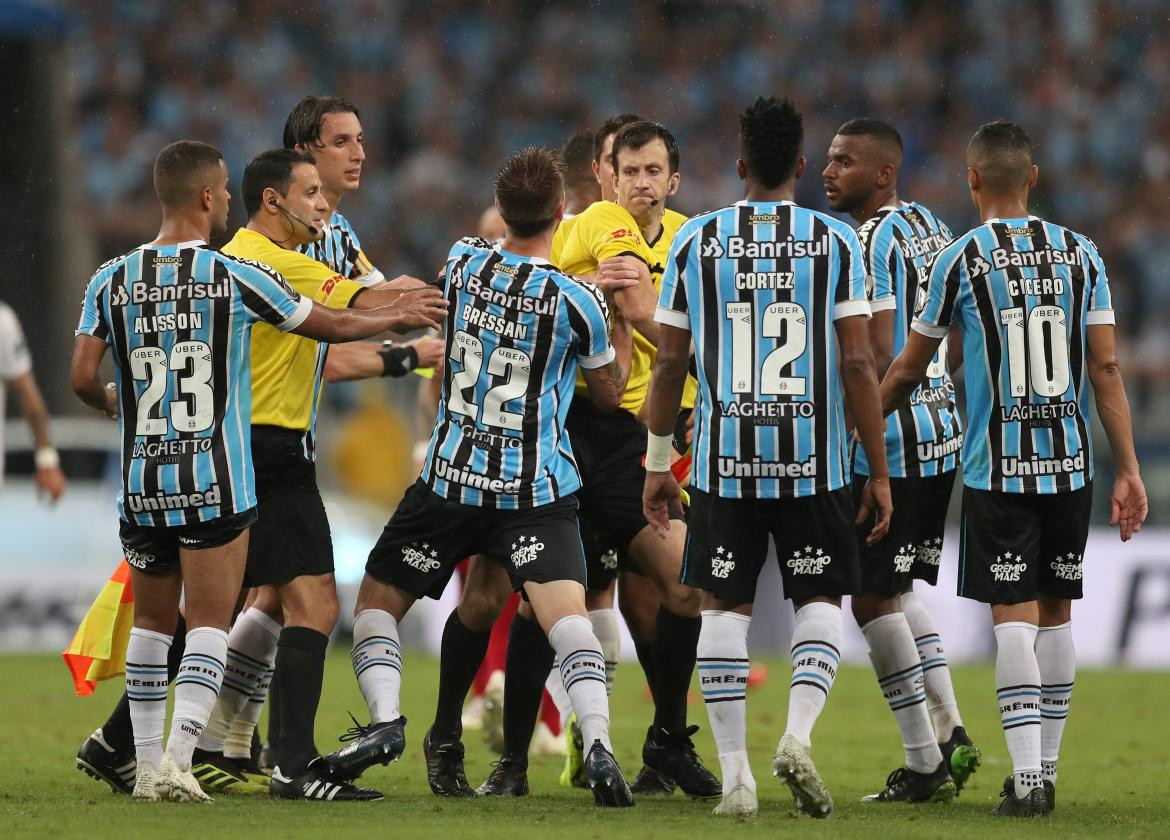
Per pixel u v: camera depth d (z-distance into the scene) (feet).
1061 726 63.93
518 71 256.52
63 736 88.94
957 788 68.08
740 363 58.44
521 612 66.33
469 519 61.93
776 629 159.74
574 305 61.36
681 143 252.62
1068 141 249.55
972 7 262.47
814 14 263.08
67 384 187.83
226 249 66.64
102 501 165.89
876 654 67.05
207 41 246.27
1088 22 260.01
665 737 67.51
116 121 237.04
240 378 59.98
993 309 61.93
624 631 162.50
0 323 108.88
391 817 55.62
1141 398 189.06
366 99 248.11
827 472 58.29
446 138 248.52
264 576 63.00
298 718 61.82
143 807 57.62
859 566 59.67
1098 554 155.22
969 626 156.66
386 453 191.62
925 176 248.32
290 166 66.85
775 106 59.36
